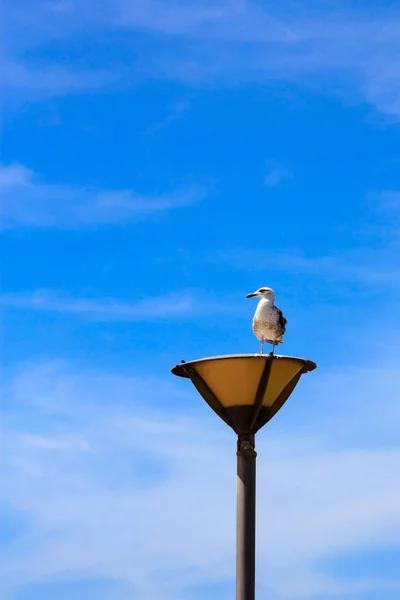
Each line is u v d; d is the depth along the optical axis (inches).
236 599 494.9
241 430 527.2
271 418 537.3
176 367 551.8
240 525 508.1
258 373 522.6
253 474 519.2
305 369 552.4
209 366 532.1
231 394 527.5
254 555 502.6
